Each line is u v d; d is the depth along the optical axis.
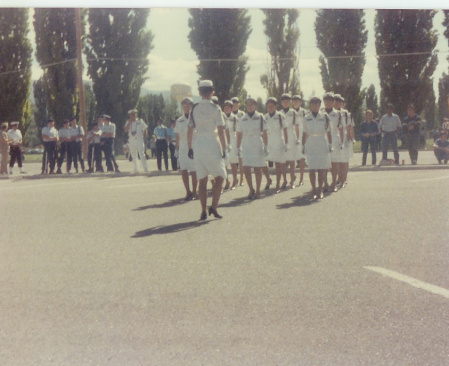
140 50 41.16
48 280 7.04
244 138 13.76
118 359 4.77
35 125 44.12
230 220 10.83
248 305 5.95
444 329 5.24
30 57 36.38
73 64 37.31
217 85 35.91
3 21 35.56
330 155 14.79
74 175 22.41
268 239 9.05
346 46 30.30
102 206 13.15
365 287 6.46
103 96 41.03
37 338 5.23
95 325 5.51
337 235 9.25
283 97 15.82
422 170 21.08
